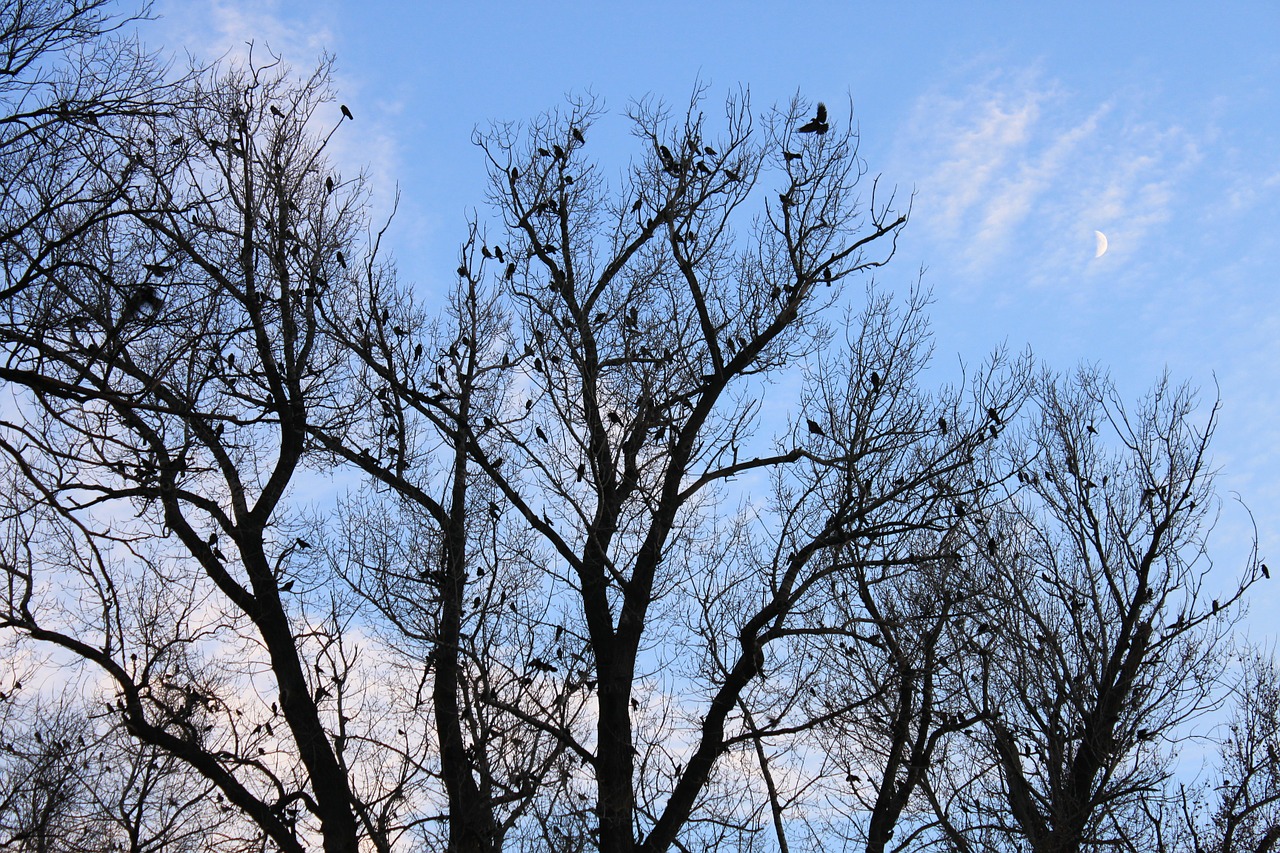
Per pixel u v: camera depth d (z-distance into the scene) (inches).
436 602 463.8
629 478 512.7
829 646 522.6
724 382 539.5
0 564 408.2
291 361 499.5
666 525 513.3
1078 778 533.6
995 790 530.6
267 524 490.3
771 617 495.5
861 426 517.7
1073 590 600.4
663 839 460.1
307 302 508.4
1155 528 623.2
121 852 481.1
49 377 371.2
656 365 519.8
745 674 488.1
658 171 577.0
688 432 528.7
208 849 478.9
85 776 481.1
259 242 508.7
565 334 509.4
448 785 450.6
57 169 390.6
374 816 431.5
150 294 382.9
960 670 541.0
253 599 471.8
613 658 488.1
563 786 449.7
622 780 459.5
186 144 438.0
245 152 514.3
